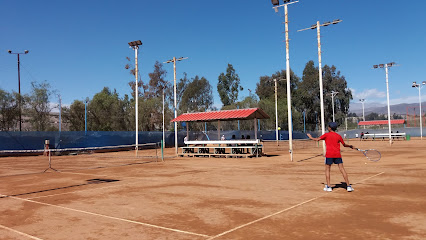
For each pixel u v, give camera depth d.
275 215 7.08
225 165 19.92
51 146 34.97
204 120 29.47
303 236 5.55
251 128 61.28
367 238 5.37
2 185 12.80
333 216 6.87
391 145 42.25
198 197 9.43
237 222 6.58
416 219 6.49
